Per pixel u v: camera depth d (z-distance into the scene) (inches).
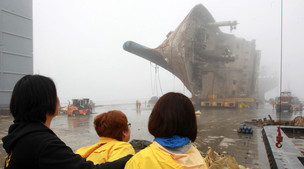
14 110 56.6
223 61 1660.9
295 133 464.8
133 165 53.8
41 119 58.0
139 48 1521.9
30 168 50.7
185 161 52.0
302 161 228.5
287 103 1259.2
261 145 373.1
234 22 1558.8
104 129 87.5
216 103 1662.2
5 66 1081.4
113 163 62.5
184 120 55.3
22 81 57.8
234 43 1921.8
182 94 60.3
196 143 389.1
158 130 55.2
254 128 591.5
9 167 51.6
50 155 51.1
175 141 54.2
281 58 252.4
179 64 1363.2
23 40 1163.9
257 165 259.8
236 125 647.1
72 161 54.0
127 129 93.4
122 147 77.8
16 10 1131.9
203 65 1660.9
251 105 1814.7
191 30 1451.8
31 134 53.0
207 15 1553.9
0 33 1064.8
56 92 62.7
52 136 55.4
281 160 216.1
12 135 54.2
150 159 51.9
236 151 331.0
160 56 1498.5
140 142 191.5
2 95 1062.4
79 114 1047.6
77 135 470.0
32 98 55.8
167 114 54.7
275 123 617.9
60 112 1189.1
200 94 1720.0
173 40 1387.8
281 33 251.4
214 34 1834.4
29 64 1186.6
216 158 185.6
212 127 602.9
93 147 86.4
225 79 1798.7
